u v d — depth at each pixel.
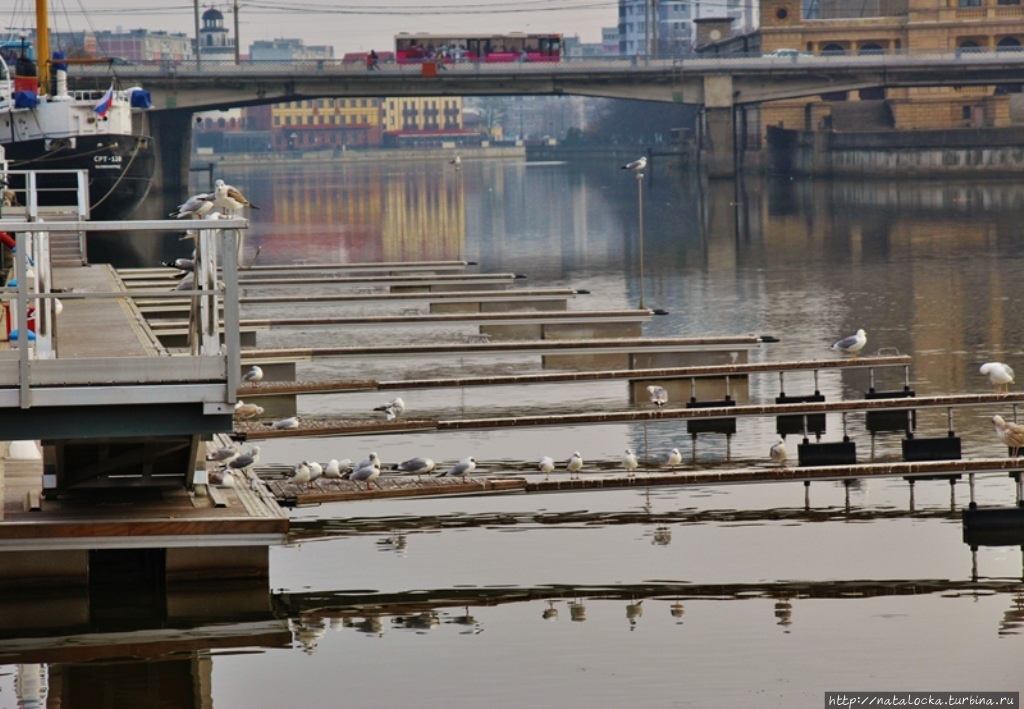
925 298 64.31
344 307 63.84
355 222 121.44
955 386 44.12
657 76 159.75
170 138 164.12
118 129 99.94
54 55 105.75
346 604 25.75
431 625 24.72
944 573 27.11
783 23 193.38
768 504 31.97
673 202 134.12
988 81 164.88
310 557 28.42
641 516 31.16
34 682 22.30
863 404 38.69
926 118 180.38
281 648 23.72
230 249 22.98
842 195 134.12
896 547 28.72
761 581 26.73
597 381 43.59
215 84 148.38
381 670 22.64
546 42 165.88
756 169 188.25
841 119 184.00
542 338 55.72
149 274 62.53
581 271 80.31
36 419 23.08
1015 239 88.56
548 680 22.14
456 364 49.47
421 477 32.28
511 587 26.55
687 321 59.44
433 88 154.62
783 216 112.38
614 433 39.16
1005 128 150.25
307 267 74.31
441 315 55.41
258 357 46.59
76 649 23.66
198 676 22.52
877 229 98.69
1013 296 63.94
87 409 23.22
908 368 43.81
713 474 31.64
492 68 153.75
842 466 31.45
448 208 137.62
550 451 37.00
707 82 160.50
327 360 48.19
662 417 38.09
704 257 85.44
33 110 97.00
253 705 21.33
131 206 100.94
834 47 193.88
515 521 30.88
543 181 189.88
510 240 101.19
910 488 32.91
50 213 71.25
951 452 35.06
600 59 164.12
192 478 27.86
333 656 23.27
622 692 21.62
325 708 21.17
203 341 24.50
